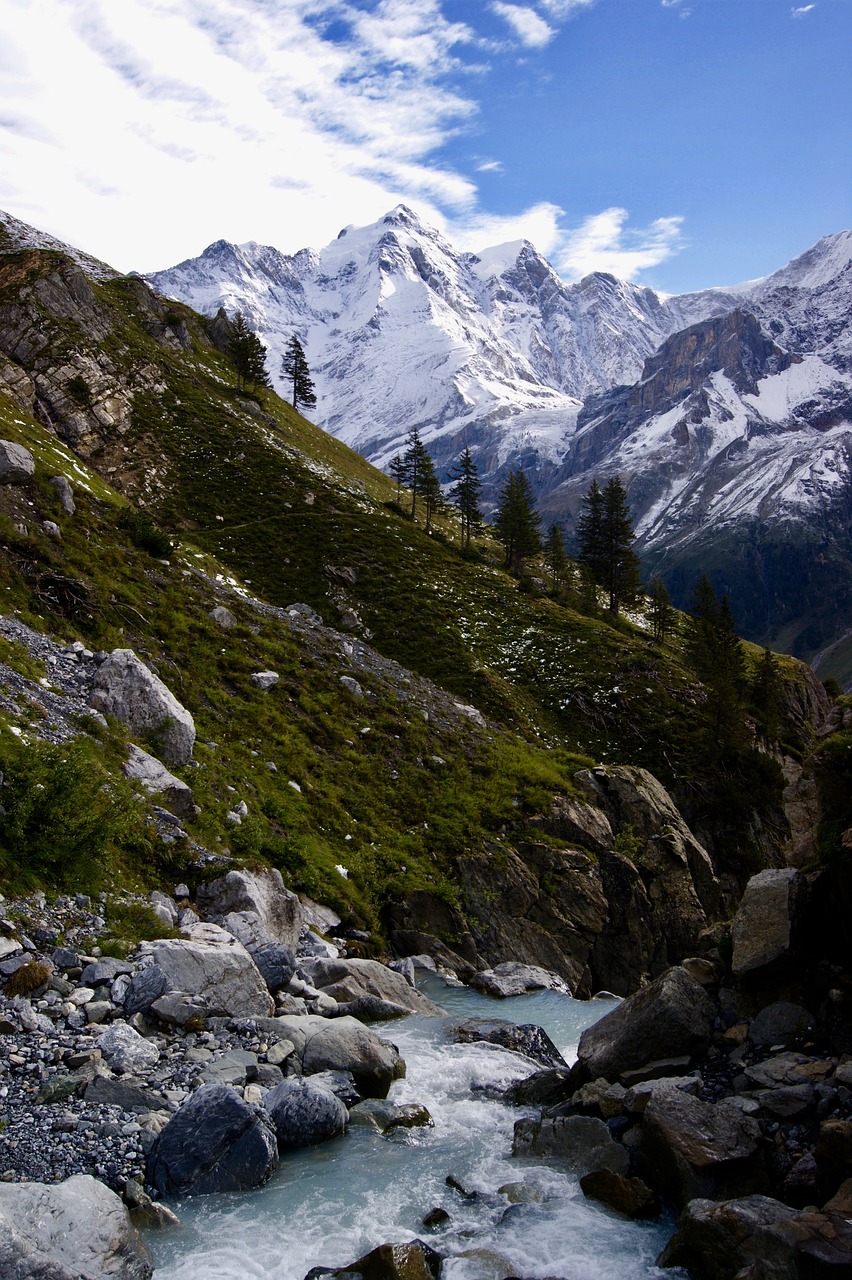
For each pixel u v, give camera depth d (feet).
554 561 412.16
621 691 228.02
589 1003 91.86
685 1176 39.06
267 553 258.78
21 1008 50.96
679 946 140.36
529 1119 49.93
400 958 100.83
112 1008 54.24
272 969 66.74
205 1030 55.57
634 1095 45.62
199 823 87.86
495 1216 40.73
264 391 422.41
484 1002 90.43
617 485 400.88
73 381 286.87
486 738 162.91
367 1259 35.27
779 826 210.18
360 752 134.41
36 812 66.54
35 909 60.39
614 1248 37.50
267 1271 36.01
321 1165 45.60
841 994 47.16
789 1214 34.53
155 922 66.74
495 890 120.47
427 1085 57.93
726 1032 50.21
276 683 136.05
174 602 138.92
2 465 128.67
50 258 333.62
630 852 147.74
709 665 289.12
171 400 322.75
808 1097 41.52
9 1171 38.40
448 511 412.77
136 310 375.45
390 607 246.68
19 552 116.06
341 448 458.09
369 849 113.39
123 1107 44.96
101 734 86.79
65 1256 32.45
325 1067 54.75
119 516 152.35
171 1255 36.83
